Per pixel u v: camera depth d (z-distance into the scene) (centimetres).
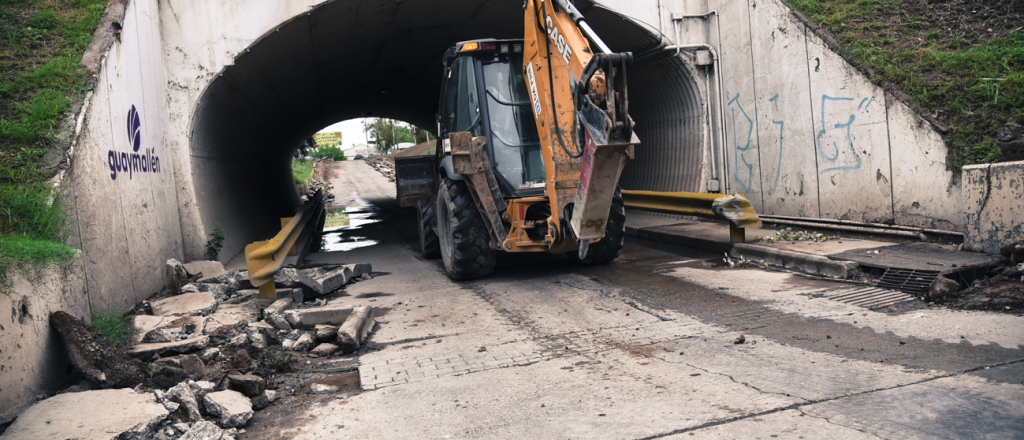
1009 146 615
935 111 716
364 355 468
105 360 389
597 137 435
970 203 613
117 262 574
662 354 418
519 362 420
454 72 755
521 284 701
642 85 1211
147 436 301
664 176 1216
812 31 860
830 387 331
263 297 650
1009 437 257
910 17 848
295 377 425
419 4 1047
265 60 1041
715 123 1078
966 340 399
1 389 318
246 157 1405
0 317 325
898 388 323
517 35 1296
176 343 467
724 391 337
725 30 1034
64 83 591
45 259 396
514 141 695
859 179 806
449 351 460
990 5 823
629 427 297
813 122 873
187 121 876
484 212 700
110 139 612
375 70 1619
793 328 461
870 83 777
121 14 702
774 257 711
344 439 311
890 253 641
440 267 866
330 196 3167
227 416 330
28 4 755
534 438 293
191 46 883
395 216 1883
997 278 524
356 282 790
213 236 891
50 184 484
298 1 916
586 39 498
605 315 537
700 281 656
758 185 1000
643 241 1025
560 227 595
